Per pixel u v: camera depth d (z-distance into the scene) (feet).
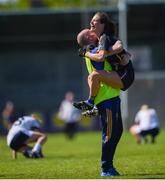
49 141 276.62
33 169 119.65
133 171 110.42
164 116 372.79
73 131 299.58
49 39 432.66
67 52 437.17
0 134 370.12
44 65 436.35
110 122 101.55
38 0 502.38
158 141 236.63
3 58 435.53
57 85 436.35
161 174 104.37
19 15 424.87
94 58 98.84
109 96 101.30
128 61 101.04
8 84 434.71
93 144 235.81
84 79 411.34
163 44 433.89
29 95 433.48
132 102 371.76
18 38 430.61
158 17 426.51
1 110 416.67
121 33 371.35
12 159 156.35
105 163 102.37
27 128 160.56
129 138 268.21
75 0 581.12
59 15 426.10
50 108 431.02
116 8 376.89
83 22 418.10
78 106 101.76
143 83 374.02
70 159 149.69
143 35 433.48
